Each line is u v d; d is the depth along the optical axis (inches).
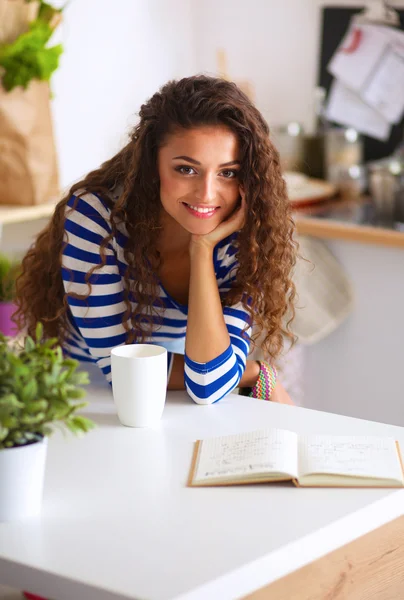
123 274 64.0
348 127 128.0
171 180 59.6
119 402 53.8
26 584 37.6
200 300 60.3
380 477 45.4
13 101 87.7
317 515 42.0
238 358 61.6
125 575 36.3
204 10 135.7
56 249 65.6
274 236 63.4
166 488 45.1
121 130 124.8
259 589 38.0
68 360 41.1
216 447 49.3
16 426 39.4
